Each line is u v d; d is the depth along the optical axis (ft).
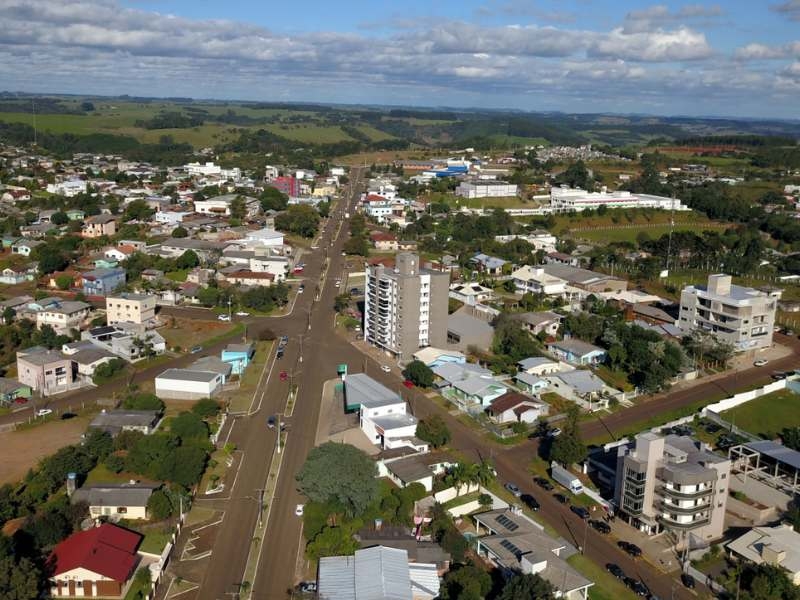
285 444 333.01
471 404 382.42
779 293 561.43
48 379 384.47
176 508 271.90
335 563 233.76
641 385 408.46
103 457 309.01
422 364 406.21
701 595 237.25
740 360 465.88
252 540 258.37
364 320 497.87
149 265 623.77
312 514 260.42
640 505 270.67
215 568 241.96
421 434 329.52
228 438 337.72
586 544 263.70
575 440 313.73
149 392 387.55
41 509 270.87
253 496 287.89
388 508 273.54
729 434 358.02
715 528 271.49
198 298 550.36
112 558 232.94
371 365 439.63
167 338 476.95
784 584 233.76
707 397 404.57
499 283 627.46
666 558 256.93
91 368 404.36
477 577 228.43
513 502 290.76
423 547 247.09
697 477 260.62
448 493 289.74
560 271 631.97
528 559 238.07
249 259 643.86
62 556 233.76
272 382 408.05
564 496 295.28
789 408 388.98
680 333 493.77
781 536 260.01
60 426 346.54
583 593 231.30
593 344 475.72
